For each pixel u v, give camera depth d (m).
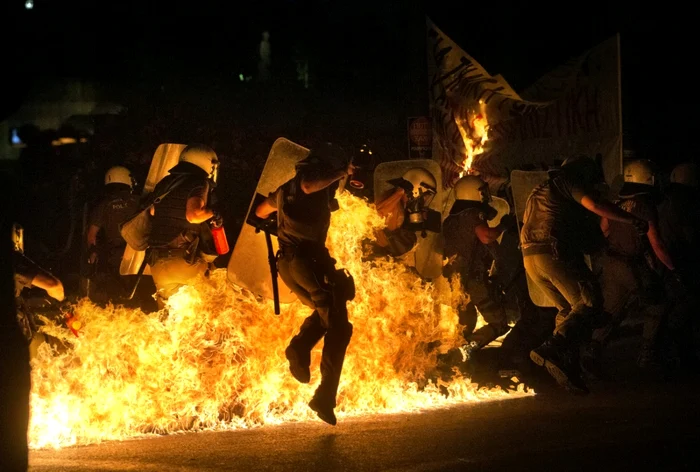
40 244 11.27
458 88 11.13
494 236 8.70
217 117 12.91
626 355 10.09
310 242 6.52
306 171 6.52
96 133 11.61
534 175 9.27
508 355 8.98
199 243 7.42
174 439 6.27
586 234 7.81
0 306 3.27
